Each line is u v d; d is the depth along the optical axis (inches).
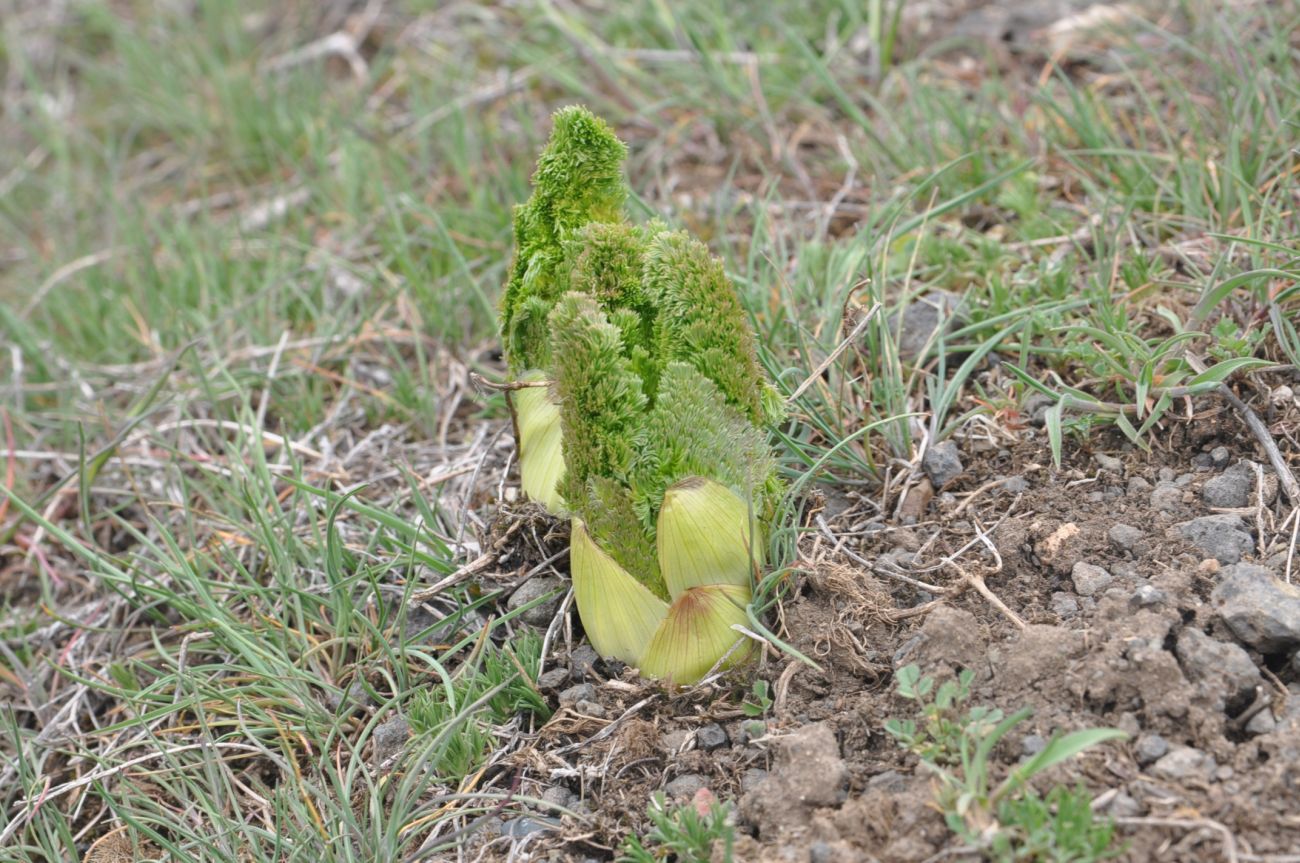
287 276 183.6
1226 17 174.6
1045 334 137.1
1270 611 100.1
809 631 110.0
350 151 207.0
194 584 130.2
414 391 164.9
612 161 111.6
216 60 245.8
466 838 107.2
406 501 148.0
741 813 99.9
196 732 128.0
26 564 162.1
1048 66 188.1
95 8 279.3
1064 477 123.0
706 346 104.4
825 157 187.5
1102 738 88.3
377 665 123.8
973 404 134.7
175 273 194.7
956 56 202.1
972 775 90.7
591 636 110.7
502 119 217.5
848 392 132.6
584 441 102.8
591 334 100.0
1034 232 157.0
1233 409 122.6
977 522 120.0
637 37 219.8
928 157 173.5
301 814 109.6
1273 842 87.7
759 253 154.9
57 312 199.0
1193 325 128.1
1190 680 98.6
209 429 169.6
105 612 150.6
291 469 155.6
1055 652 101.2
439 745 109.1
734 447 105.3
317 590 134.5
